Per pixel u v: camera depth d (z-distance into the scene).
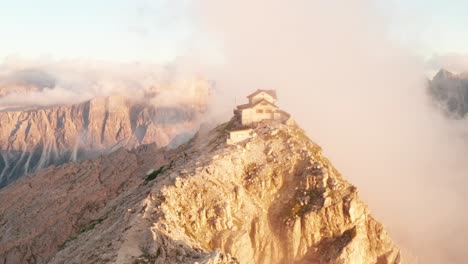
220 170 199.25
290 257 191.88
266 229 194.12
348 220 198.62
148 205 173.62
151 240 152.62
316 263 190.50
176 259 149.88
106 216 196.75
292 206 198.88
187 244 160.00
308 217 194.25
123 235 158.12
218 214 184.00
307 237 193.62
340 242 192.75
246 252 181.38
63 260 170.88
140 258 147.88
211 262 137.75
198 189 188.50
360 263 193.38
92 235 179.12
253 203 198.00
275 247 192.50
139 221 164.50
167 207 173.88
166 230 160.38
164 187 185.25
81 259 161.00
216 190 190.88
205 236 178.88
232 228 183.00
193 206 183.38
